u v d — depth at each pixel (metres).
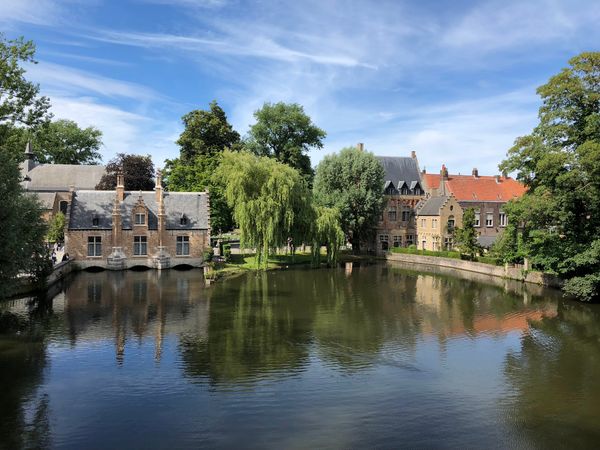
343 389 19.64
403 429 16.27
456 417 17.25
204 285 43.78
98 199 55.47
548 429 16.44
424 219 76.81
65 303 35.09
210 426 16.30
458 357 24.00
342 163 71.81
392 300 38.47
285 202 53.91
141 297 37.69
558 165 37.03
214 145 76.75
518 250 51.53
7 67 33.53
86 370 21.42
